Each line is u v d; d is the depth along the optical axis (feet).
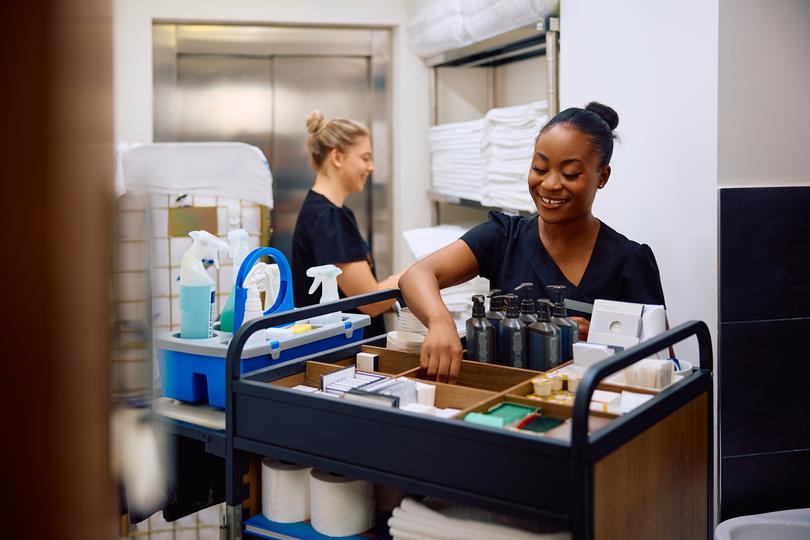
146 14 12.04
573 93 8.66
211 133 12.80
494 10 9.37
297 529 4.86
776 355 6.82
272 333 5.90
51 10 0.77
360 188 9.80
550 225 5.88
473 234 6.30
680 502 4.63
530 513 3.67
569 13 8.64
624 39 7.70
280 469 4.93
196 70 12.63
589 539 3.56
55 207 0.79
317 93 13.05
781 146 6.78
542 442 3.61
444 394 4.90
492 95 12.76
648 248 5.88
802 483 6.99
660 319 5.06
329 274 6.47
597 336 5.19
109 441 0.85
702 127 6.73
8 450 0.80
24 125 0.78
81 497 0.83
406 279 5.77
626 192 7.89
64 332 0.81
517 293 5.69
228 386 4.82
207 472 6.06
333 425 4.33
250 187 8.16
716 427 6.75
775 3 6.64
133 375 1.37
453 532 4.08
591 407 4.34
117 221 0.95
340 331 6.29
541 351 5.22
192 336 5.79
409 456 4.04
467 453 3.84
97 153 0.80
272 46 12.80
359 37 13.03
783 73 6.73
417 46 12.28
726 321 6.67
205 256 5.86
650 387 4.64
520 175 9.16
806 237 6.80
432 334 5.24
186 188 7.93
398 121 12.89
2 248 0.79
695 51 6.77
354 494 4.74
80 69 0.78
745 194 6.63
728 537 6.43
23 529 0.81
